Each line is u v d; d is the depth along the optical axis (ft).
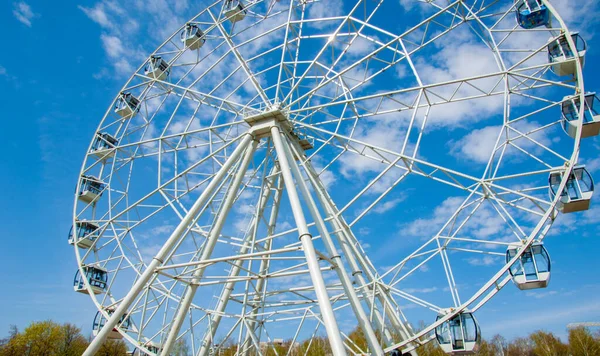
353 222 75.36
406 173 69.36
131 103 101.96
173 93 95.04
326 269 61.21
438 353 186.09
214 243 71.41
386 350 68.28
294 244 69.77
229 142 79.05
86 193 98.48
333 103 73.77
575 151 59.31
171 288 84.64
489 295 63.00
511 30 66.39
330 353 159.63
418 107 66.85
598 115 59.11
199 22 98.17
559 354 264.72
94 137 102.06
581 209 62.80
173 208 83.20
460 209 66.44
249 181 91.97
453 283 65.10
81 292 93.40
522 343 333.83
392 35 72.43
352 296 58.49
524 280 61.31
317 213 65.41
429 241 68.80
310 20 84.02
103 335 56.90
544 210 60.59
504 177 62.18
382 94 68.80
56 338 258.57
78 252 94.79
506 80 63.93
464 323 63.16
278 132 74.38
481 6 67.97
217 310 84.99
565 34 63.21
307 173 80.64
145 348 81.92
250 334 82.69
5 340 272.31
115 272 89.97
